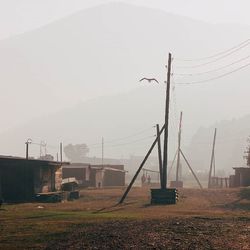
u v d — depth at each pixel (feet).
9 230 71.36
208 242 58.75
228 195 160.66
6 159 141.90
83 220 83.97
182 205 132.77
